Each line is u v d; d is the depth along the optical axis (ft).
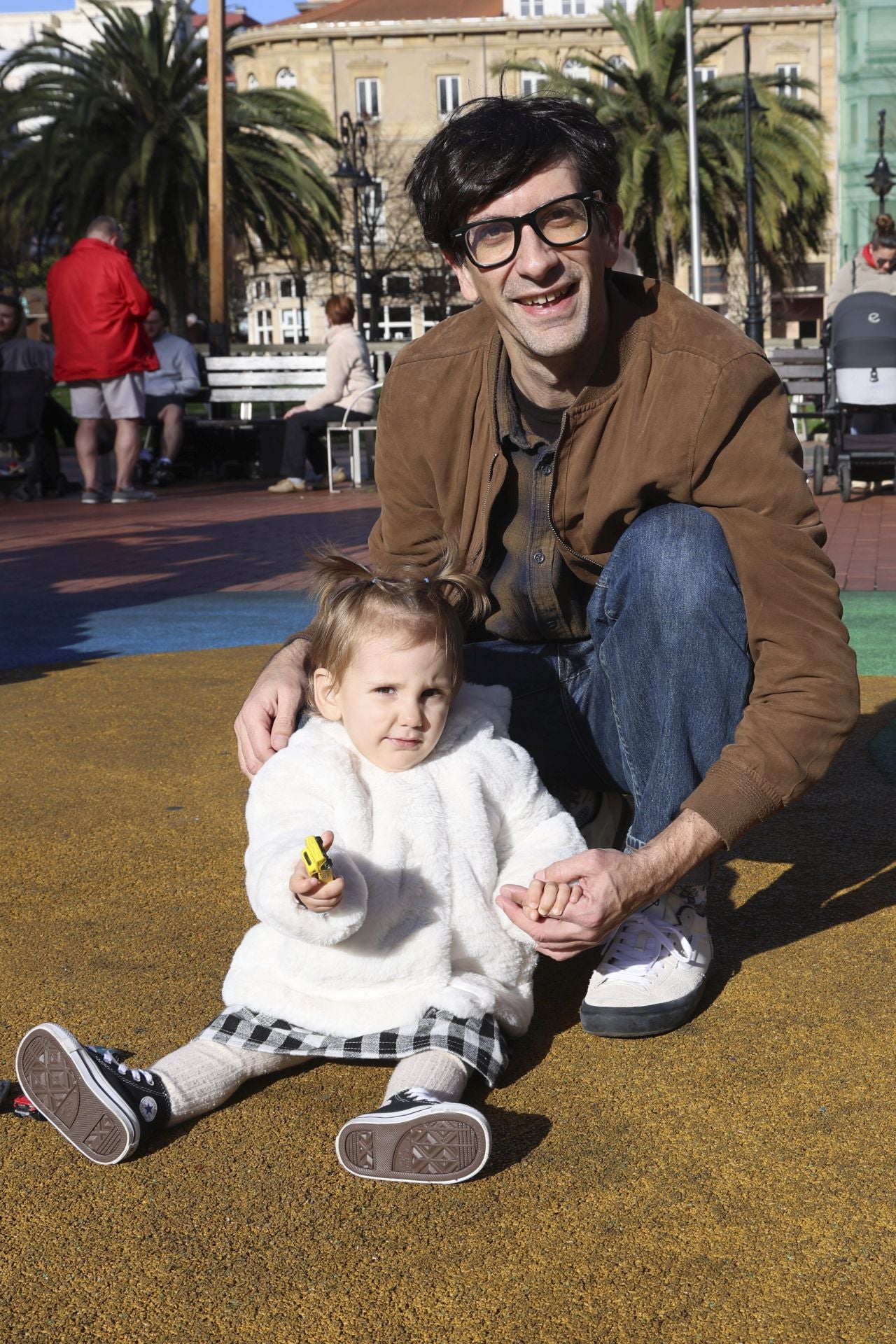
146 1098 6.18
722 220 99.25
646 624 7.27
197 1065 6.46
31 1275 5.31
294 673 7.79
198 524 33.47
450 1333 4.92
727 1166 5.94
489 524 7.86
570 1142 6.16
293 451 43.62
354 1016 6.58
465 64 179.93
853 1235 5.43
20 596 23.09
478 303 7.94
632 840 7.56
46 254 101.91
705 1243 5.41
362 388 43.55
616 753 7.97
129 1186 5.91
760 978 7.80
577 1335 4.90
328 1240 5.48
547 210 6.69
